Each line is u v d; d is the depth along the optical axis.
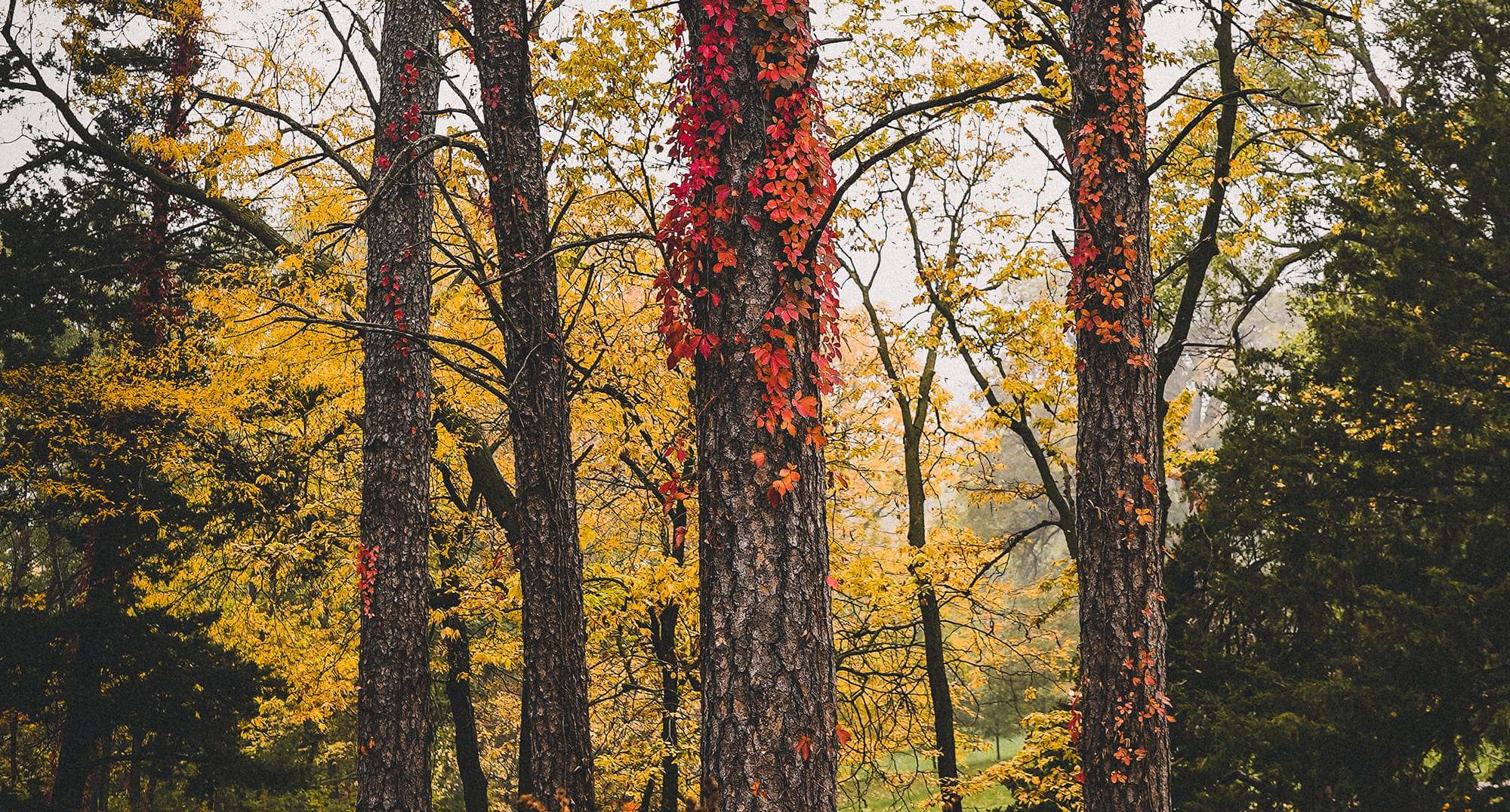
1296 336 16.08
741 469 4.51
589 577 12.01
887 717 14.24
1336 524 9.68
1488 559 8.79
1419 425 9.55
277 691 14.25
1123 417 7.25
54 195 13.24
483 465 12.11
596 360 11.21
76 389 12.09
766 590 4.43
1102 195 7.42
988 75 10.90
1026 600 26.47
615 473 12.85
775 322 4.57
